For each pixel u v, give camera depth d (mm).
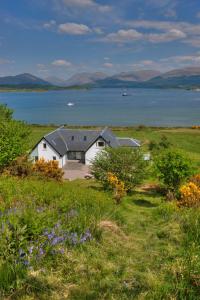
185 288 6074
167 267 7121
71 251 7688
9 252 6770
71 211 10383
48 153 57469
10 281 6070
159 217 14703
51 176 27656
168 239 9828
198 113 188500
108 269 7098
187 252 7941
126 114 187500
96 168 32000
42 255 6945
